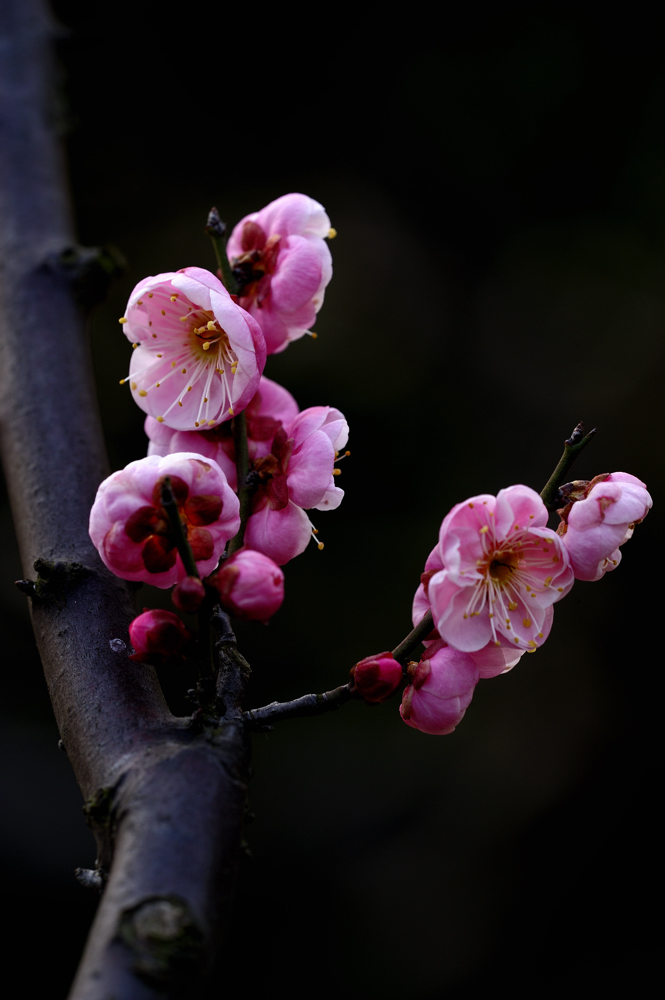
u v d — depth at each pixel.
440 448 2.27
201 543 0.78
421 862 1.90
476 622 0.79
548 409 2.33
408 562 2.11
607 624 2.16
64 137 1.00
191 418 0.80
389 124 2.59
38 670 2.02
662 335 2.34
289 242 0.81
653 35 2.45
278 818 1.93
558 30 2.49
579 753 2.04
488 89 2.55
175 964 0.75
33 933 1.75
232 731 0.78
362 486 2.20
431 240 2.55
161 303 0.81
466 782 2.01
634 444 2.26
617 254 2.44
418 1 2.51
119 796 0.77
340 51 2.56
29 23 1.04
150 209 2.44
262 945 1.79
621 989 1.76
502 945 1.82
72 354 0.88
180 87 2.52
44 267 0.90
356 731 2.05
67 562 0.82
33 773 1.92
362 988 1.74
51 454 0.85
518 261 2.52
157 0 2.42
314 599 2.07
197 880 0.76
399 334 2.41
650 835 1.94
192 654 0.78
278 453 0.80
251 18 2.49
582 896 1.89
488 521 0.79
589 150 2.51
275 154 2.56
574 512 0.79
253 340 0.79
